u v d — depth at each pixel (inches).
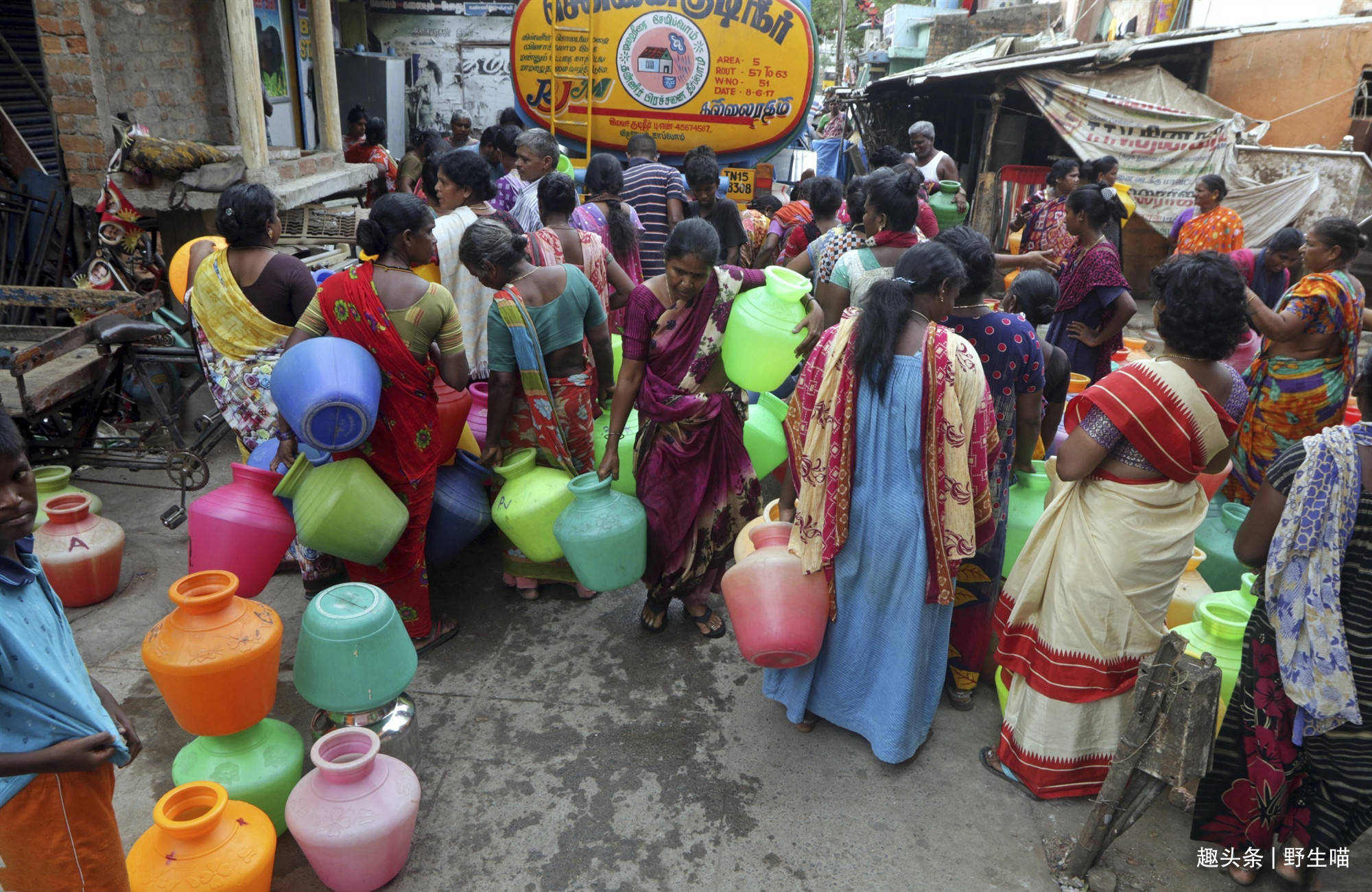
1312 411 163.0
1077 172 250.8
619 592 154.8
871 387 103.0
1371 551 85.0
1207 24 543.5
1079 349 189.2
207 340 143.6
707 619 142.7
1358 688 87.1
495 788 109.3
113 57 231.0
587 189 181.9
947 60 625.9
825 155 759.1
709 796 109.0
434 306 118.5
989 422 103.4
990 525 108.0
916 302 104.7
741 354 126.0
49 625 64.9
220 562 119.0
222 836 82.8
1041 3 740.0
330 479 115.4
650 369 127.9
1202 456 98.5
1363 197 409.1
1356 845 106.6
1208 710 87.2
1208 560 138.6
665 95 321.7
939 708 128.0
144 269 217.5
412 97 620.1
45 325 227.6
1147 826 107.7
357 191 312.8
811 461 107.0
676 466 132.0
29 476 61.2
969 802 109.7
